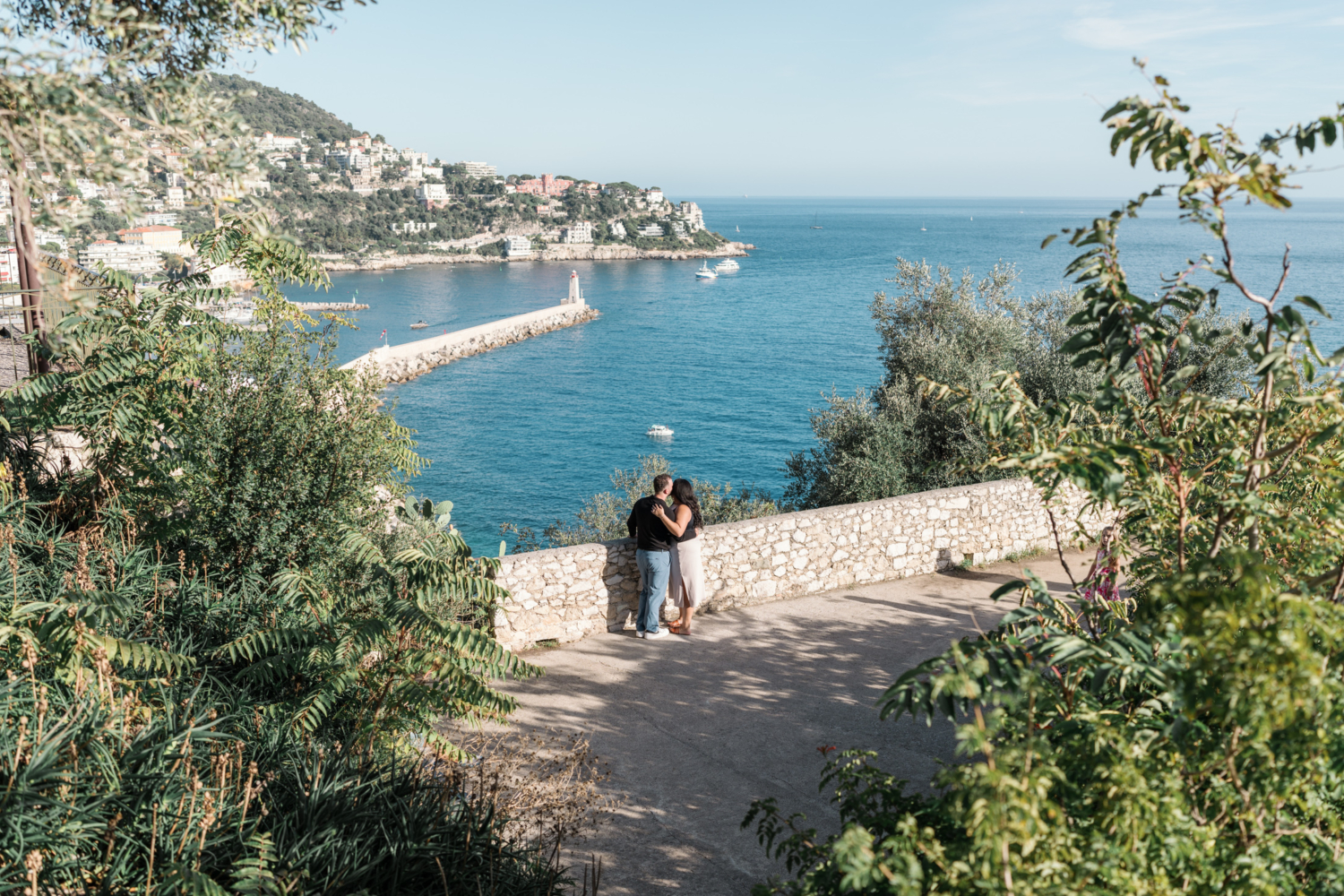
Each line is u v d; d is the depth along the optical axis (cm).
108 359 731
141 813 409
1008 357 1822
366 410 799
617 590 943
